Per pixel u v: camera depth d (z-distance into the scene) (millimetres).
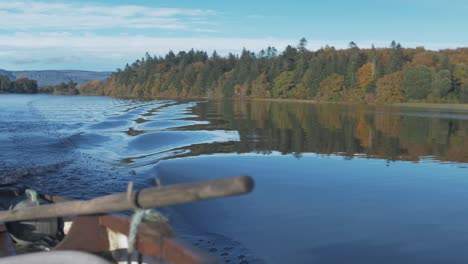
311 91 87062
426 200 10531
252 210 9477
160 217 3365
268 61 102375
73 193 10938
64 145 18125
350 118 38688
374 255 7277
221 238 7816
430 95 72688
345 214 9375
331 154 17391
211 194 2527
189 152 17094
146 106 56844
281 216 9062
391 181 12445
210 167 14141
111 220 4727
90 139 20125
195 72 117875
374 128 29234
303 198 10453
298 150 18266
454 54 81938
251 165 14508
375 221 8891
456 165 15156
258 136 23109
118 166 14141
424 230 8469
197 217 8867
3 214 4277
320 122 33594
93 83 142000
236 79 104000
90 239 4879
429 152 18594
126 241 4562
